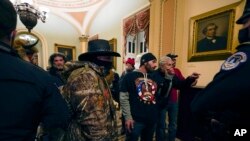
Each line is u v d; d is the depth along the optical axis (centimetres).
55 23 713
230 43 241
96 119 79
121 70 533
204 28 279
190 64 306
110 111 93
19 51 139
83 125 80
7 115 53
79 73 85
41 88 62
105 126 82
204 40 280
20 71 59
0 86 54
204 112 63
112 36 582
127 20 493
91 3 634
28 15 289
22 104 56
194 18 295
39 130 90
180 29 318
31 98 58
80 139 80
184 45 319
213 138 63
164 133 243
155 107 188
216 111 59
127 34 495
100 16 648
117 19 550
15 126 54
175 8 316
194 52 297
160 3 328
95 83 84
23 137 56
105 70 105
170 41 322
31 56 154
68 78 88
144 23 422
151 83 189
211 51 268
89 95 80
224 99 55
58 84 126
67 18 725
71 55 754
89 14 688
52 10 682
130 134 181
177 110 256
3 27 57
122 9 520
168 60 194
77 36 767
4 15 57
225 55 247
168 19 324
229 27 242
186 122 269
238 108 53
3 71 55
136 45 490
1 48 58
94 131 79
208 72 274
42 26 684
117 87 256
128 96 184
